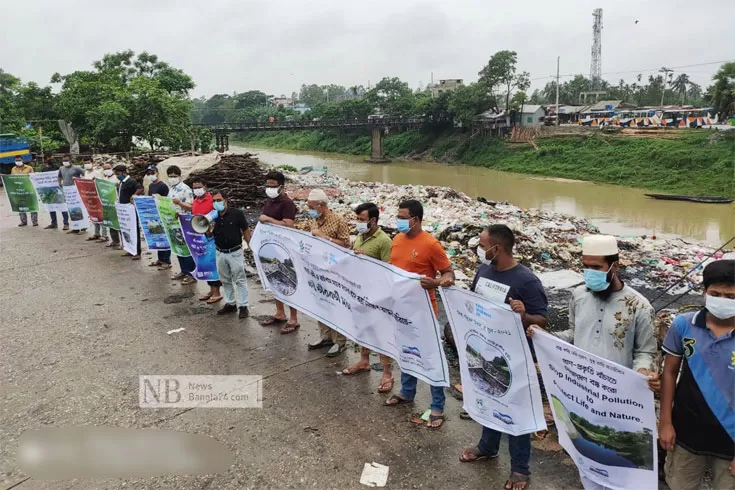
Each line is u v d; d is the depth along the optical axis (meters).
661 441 2.84
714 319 2.62
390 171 52.75
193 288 8.05
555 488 3.50
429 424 4.27
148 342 6.07
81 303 7.44
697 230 21.47
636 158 42.47
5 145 22.08
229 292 6.85
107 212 10.48
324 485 3.62
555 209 28.69
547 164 48.66
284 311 6.77
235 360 5.57
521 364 3.38
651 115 58.12
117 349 5.90
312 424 4.36
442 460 3.86
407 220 4.24
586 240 3.12
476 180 44.47
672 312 7.04
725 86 44.91
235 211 6.47
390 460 3.87
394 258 4.47
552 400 3.35
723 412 2.60
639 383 2.81
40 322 6.75
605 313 3.16
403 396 4.63
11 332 6.45
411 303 4.19
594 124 57.00
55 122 37.94
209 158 19.81
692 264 10.20
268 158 70.12
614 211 27.56
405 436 4.16
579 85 92.94
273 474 3.76
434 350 4.14
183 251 8.03
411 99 76.44
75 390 5.01
